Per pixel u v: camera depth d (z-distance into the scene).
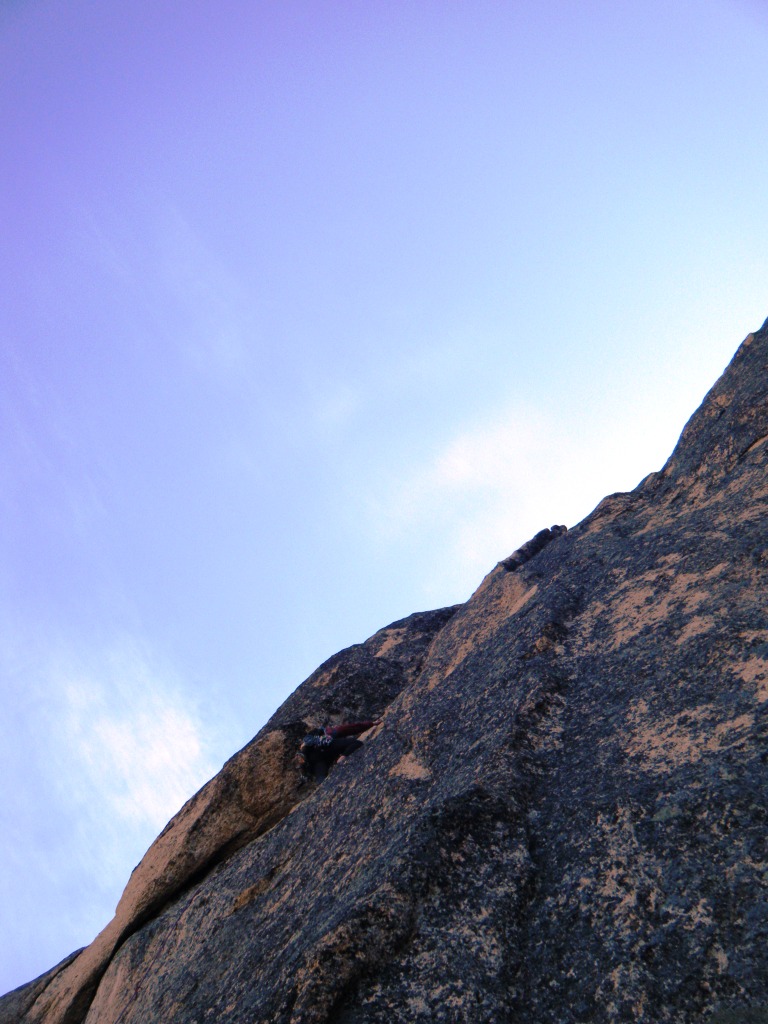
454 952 3.84
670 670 5.04
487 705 6.02
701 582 5.75
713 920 3.38
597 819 4.18
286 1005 3.77
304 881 5.87
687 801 3.94
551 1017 3.45
